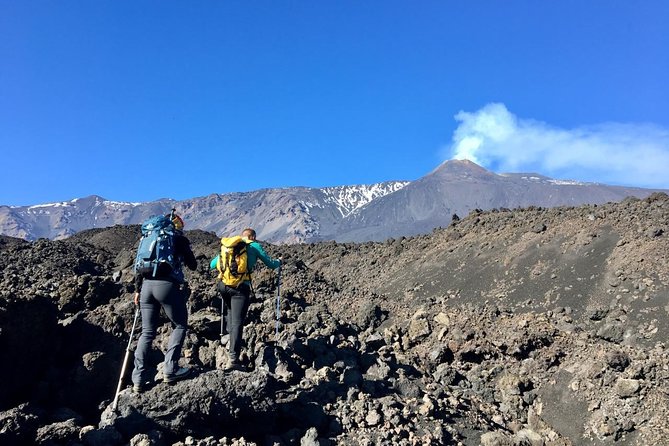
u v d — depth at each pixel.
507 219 24.08
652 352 10.43
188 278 14.09
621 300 14.75
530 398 10.13
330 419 7.26
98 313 9.04
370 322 13.93
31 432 5.88
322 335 10.12
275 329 9.88
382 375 9.15
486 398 10.14
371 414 7.29
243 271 7.56
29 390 7.20
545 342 11.40
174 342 6.66
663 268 15.12
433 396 8.70
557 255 18.41
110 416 6.20
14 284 11.78
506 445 7.49
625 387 9.18
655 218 18.08
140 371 6.45
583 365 10.26
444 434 7.41
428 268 22.22
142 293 6.55
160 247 6.53
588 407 9.38
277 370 8.34
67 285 10.27
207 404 6.45
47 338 7.71
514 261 19.27
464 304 17.80
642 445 8.37
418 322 12.49
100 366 7.73
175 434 6.36
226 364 8.07
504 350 11.39
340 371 8.77
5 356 6.97
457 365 11.29
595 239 18.23
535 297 16.73
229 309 7.89
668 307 13.53
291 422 7.07
